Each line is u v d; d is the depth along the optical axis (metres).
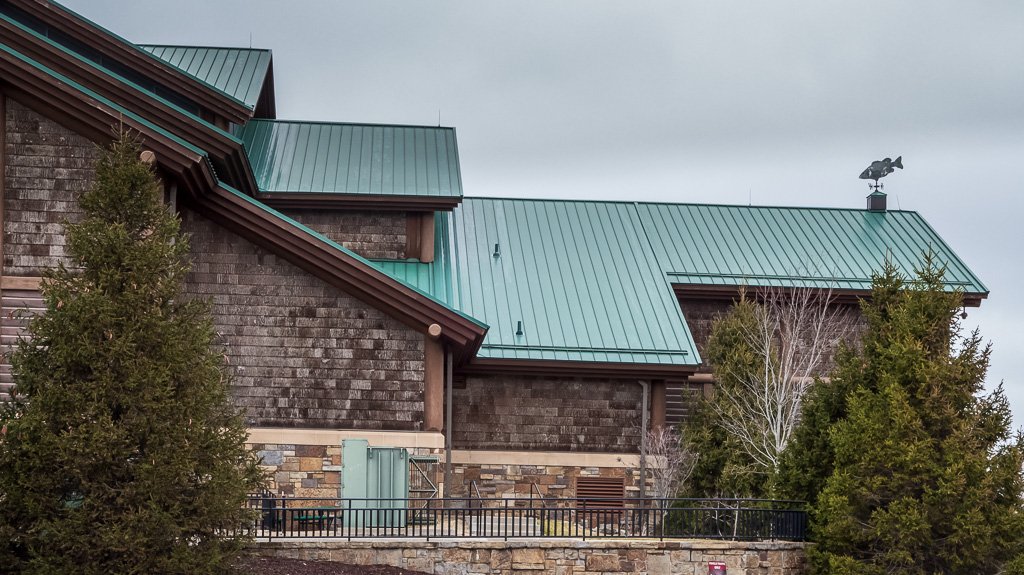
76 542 20.86
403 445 32.66
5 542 21.30
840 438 28.80
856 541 27.95
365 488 31.69
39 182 29.23
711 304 44.41
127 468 21.55
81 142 29.39
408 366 33.16
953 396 28.11
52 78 28.83
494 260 42.75
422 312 32.91
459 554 27.00
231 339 32.75
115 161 22.88
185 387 22.27
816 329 41.16
